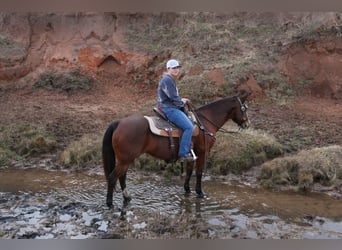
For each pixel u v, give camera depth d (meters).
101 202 7.02
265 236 5.73
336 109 10.84
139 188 7.73
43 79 13.15
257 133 9.23
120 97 12.52
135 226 6.04
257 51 12.69
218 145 8.80
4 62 13.39
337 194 7.35
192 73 12.21
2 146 9.81
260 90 11.53
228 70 11.96
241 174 8.37
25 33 14.29
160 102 6.66
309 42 12.03
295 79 11.84
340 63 11.53
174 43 13.51
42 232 5.82
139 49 13.48
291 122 10.13
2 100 12.27
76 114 11.23
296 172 7.93
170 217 6.35
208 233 5.82
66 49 13.82
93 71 13.39
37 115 11.16
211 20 14.01
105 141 6.54
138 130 6.45
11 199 7.20
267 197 7.27
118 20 14.25
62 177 8.48
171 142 6.66
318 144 9.02
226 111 7.44
